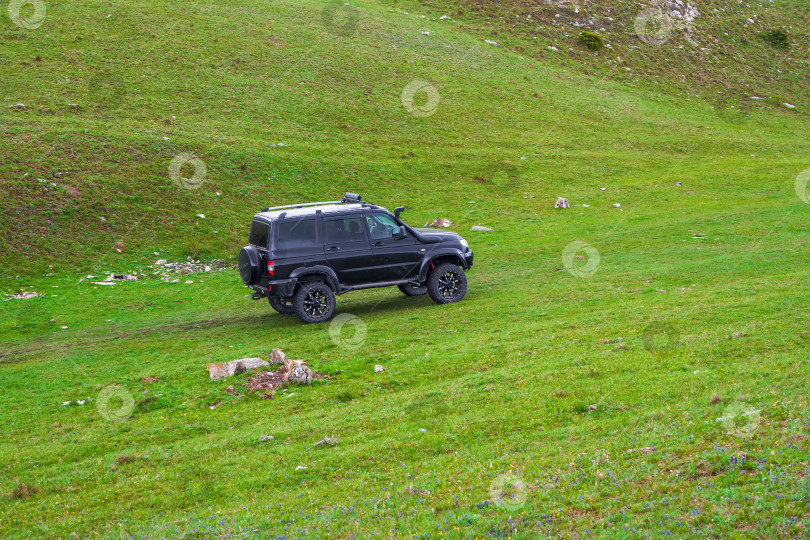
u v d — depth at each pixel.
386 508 7.68
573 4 78.50
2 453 11.30
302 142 47.59
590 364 12.64
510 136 53.62
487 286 22.91
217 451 10.59
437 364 13.95
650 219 36.12
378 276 18.86
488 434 10.00
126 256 31.12
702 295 18.23
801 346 12.24
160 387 14.13
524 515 6.95
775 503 6.29
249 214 37.53
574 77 66.12
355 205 19.11
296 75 56.38
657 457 7.92
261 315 20.94
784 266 22.38
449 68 62.78
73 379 15.39
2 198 33.00
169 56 54.56
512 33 72.56
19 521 8.62
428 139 51.41
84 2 59.59
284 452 10.23
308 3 70.62
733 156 52.72
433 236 19.61
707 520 6.23
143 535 7.64
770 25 83.44
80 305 24.05
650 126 58.31
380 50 63.25
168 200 36.75
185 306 23.39
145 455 10.67
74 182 35.94
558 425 10.02
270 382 13.82
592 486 7.46
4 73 47.16
